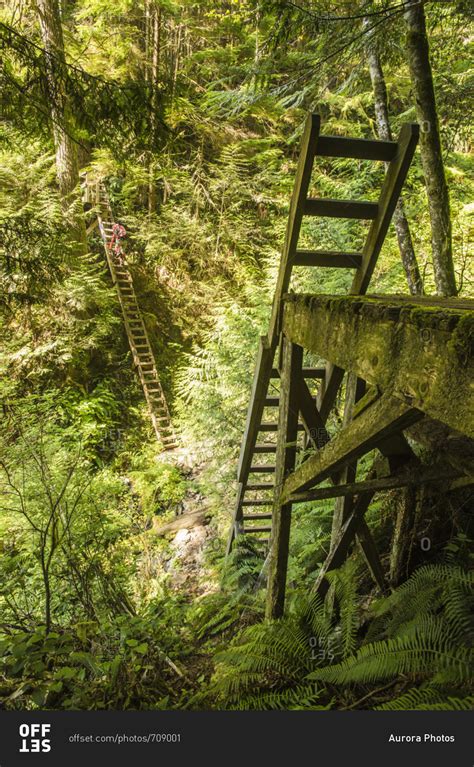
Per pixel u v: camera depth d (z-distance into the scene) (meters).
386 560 3.01
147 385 9.32
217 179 10.77
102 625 2.68
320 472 2.08
